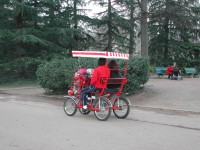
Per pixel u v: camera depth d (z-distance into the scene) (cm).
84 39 3262
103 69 1028
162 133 851
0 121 992
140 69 1583
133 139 780
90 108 1062
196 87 1905
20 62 2530
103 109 1028
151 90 1764
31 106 1360
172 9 2533
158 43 3784
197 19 3291
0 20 2738
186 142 757
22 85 2420
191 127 936
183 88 1852
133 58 1600
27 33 2489
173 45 3728
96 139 776
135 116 1110
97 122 998
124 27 3259
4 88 2239
